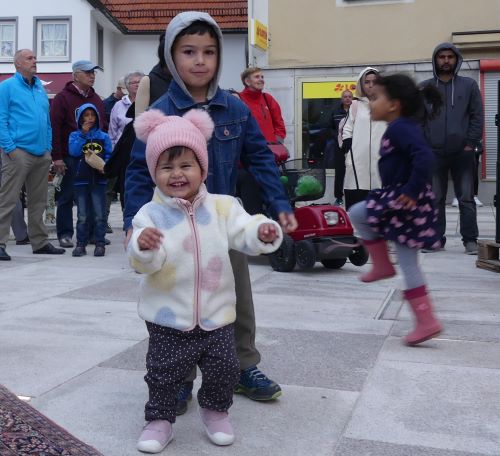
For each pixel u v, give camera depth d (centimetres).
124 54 2650
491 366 368
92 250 843
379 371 360
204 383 278
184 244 268
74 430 287
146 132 280
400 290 572
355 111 712
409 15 1476
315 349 400
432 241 402
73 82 863
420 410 307
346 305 516
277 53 1528
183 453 267
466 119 758
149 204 278
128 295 555
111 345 409
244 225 273
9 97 750
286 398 323
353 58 1502
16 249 852
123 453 266
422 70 1477
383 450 267
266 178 321
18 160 752
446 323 461
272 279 625
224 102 315
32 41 2512
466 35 1453
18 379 348
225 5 2534
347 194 721
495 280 616
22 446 255
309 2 1507
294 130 1532
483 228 1005
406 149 395
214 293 272
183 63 305
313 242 646
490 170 1494
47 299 538
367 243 423
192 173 273
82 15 2473
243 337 321
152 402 275
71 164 849
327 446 272
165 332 273
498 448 269
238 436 282
